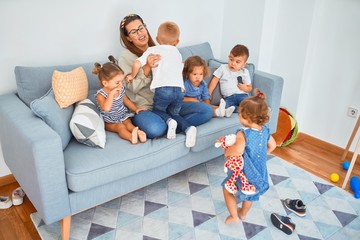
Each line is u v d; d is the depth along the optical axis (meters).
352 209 1.97
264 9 2.62
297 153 2.64
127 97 2.06
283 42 2.75
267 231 1.77
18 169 1.71
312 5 2.45
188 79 2.21
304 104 2.82
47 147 1.40
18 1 1.86
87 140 1.69
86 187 1.57
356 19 2.32
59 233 1.71
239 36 2.91
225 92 2.40
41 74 1.86
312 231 1.78
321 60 2.61
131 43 2.10
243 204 1.81
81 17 2.12
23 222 1.80
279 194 2.08
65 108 1.75
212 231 1.76
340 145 2.64
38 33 1.99
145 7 2.41
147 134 1.87
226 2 2.93
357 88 2.43
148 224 1.79
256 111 1.59
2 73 1.94
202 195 2.05
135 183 1.81
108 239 1.69
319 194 2.10
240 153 1.64
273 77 2.39
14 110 1.70
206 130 2.01
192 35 2.83
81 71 1.91
